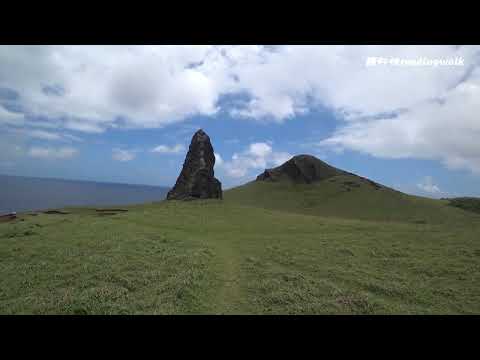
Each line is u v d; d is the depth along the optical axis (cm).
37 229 4112
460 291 2195
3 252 3012
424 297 2072
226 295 1995
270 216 5838
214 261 2809
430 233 4256
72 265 2547
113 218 5053
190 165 8094
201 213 5731
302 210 10506
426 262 2844
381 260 2928
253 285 2167
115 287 2011
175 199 7444
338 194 12062
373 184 13375
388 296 2094
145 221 4841
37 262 2666
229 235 4144
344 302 1870
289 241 3775
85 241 3350
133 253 2886
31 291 2041
